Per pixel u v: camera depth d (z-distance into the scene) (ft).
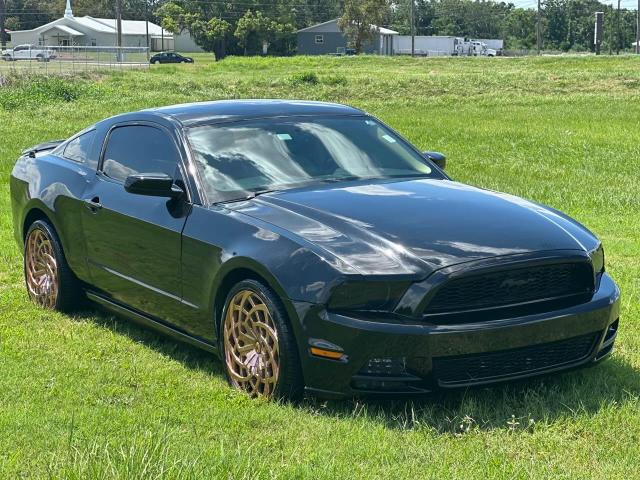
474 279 14.98
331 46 373.20
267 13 363.97
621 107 102.01
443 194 17.76
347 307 14.89
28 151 24.48
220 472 11.89
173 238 17.87
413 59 233.55
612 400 15.56
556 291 15.80
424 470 12.91
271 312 15.61
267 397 15.94
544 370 15.58
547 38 539.29
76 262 21.26
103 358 18.67
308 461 13.14
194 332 17.89
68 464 11.85
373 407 15.74
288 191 17.90
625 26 529.45
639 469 13.05
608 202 38.88
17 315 21.89
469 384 14.98
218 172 18.21
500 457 13.46
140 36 383.04
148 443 12.42
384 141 20.42
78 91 118.93
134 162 20.06
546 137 69.77
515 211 17.10
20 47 271.08
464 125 80.69
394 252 15.20
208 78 158.61
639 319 20.88
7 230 32.68
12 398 15.98
